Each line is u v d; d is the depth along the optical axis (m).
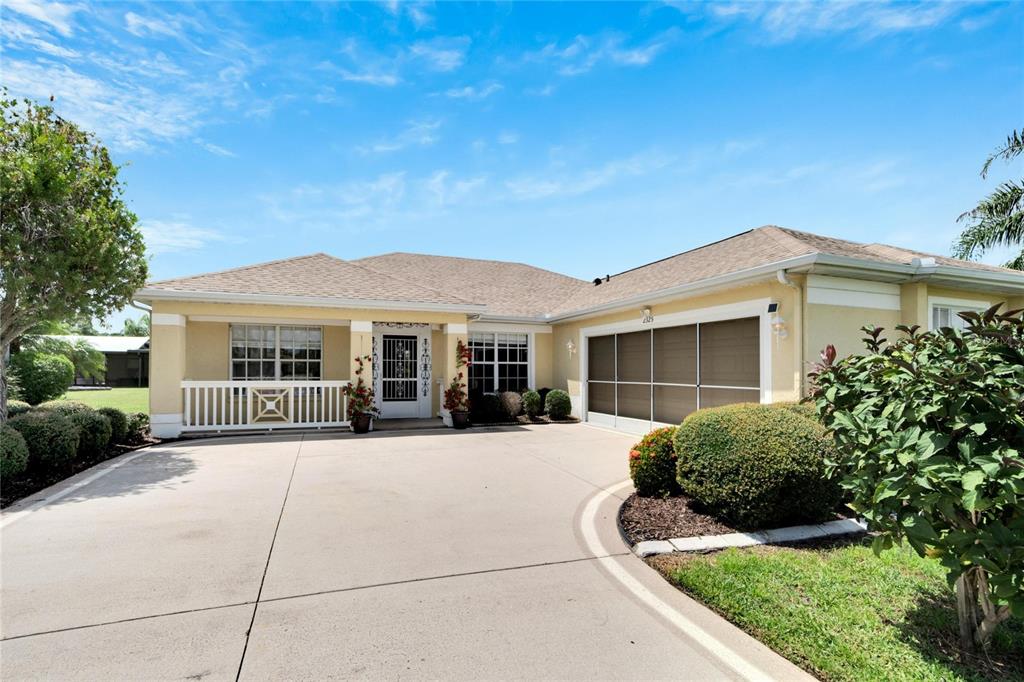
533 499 6.30
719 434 5.27
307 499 6.21
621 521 5.38
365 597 3.62
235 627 3.19
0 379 8.47
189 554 4.40
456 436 11.67
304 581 3.88
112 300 8.84
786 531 4.99
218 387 12.65
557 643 3.04
